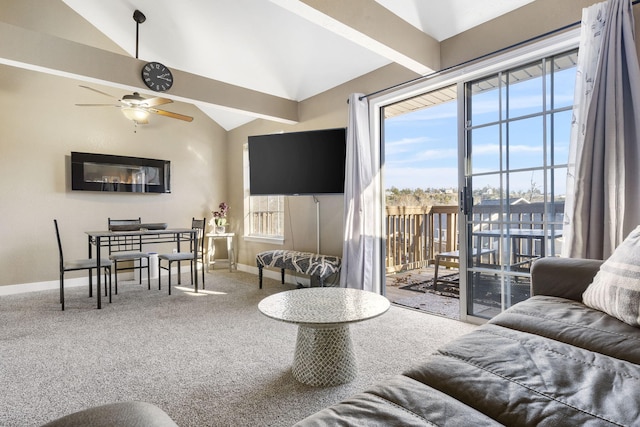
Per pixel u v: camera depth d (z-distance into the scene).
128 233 3.57
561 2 2.31
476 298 2.89
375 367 2.06
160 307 3.38
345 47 3.40
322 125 4.23
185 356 2.23
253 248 5.40
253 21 3.45
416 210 5.36
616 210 1.92
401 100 3.49
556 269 1.77
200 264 5.62
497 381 0.94
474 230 2.89
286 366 2.08
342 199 3.96
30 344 2.44
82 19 4.44
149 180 5.03
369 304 2.00
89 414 0.82
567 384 0.91
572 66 2.34
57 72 3.14
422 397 0.86
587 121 2.01
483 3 2.55
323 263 3.57
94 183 4.56
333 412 0.81
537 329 1.34
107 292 4.04
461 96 2.93
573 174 2.15
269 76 4.20
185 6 3.58
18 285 4.09
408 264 5.30
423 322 2.90
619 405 0.81
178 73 3.75
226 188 5.95
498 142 2.73
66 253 4.41
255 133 5.33
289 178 4.17
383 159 3.72
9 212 4.05
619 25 1.94
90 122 4.59
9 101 4.05
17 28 2.93
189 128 5.51
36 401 1.71
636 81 1.90
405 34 2.68
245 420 1.54
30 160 4.18
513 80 2.63
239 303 3.53
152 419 0.81
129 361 2.15
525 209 2.58
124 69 3.45
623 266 1.41
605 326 1.30
